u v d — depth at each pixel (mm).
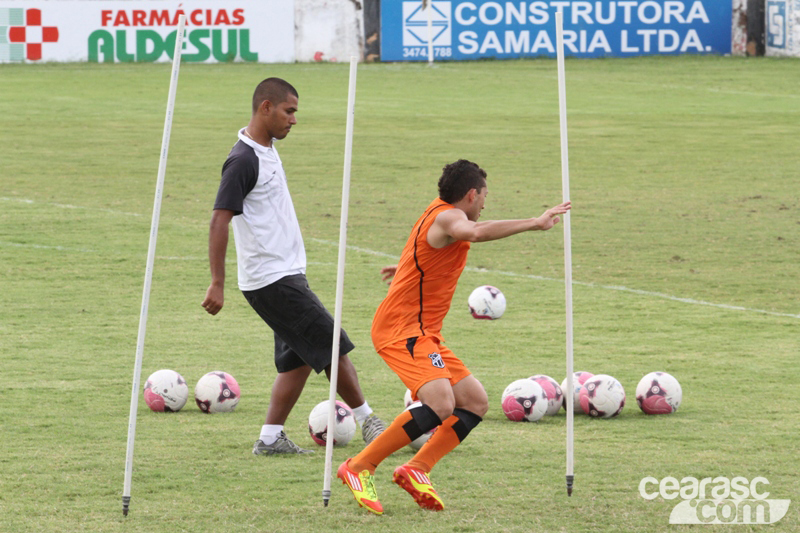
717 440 24062
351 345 23078
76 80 130125
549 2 160875
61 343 34625
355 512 19094
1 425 24969
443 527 18266
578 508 19281
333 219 61000
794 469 21797
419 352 19703
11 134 92125
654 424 25594
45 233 54938
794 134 97562
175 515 18797
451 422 19672
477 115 108750
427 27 157375
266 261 22391
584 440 24094
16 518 18516
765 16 164250
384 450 19312
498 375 30922
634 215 62688
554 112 111500
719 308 41062
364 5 155250
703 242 55000
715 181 74750
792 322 38625
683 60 159250
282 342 23109
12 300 41344
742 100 121188
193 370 31359
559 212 18375
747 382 30156
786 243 54656
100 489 20234
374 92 125062
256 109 22281
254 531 18016
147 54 150625
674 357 33375
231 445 23641
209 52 152250
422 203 66500
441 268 19766
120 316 38969
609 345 35125
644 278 46969
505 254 52375
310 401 28266
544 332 37125
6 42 146000
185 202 64875
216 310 21750
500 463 22219
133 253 50812
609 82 136000
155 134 94188
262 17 152875
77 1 147375
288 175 76312
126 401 27609
